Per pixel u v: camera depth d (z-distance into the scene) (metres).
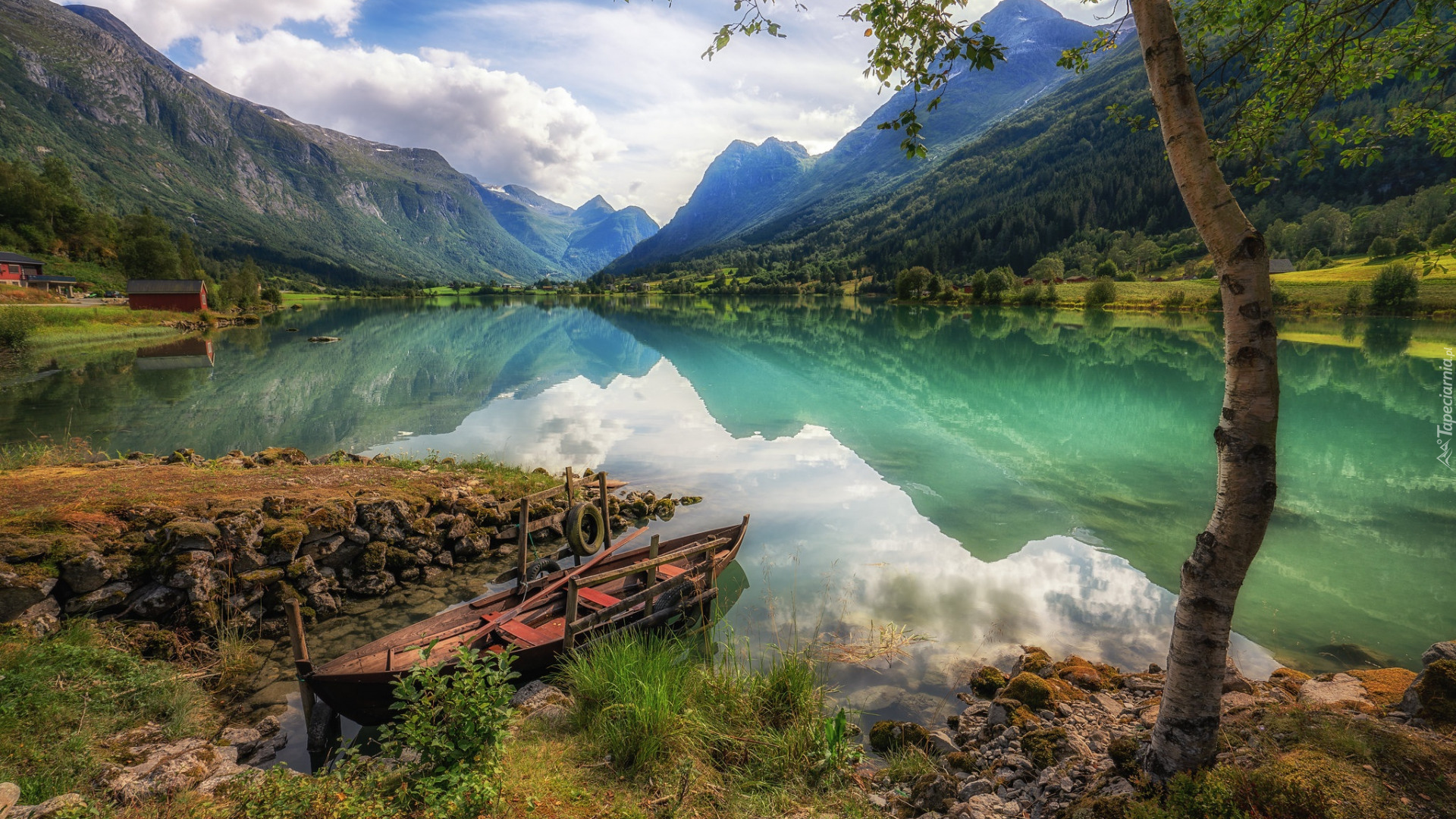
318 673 7.60
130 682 7.78
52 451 17.52
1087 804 4.97
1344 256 119.69
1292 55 5.70
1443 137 5.38
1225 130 6.28
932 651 9.37
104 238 126.88
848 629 10.08
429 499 13.31
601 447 21.77
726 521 15.13
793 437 23.30
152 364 41.69
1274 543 13.34
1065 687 7.77
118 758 6.54
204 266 185.00
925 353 48.56
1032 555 13.02
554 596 10.22
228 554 10.24
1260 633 9.85
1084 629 10.02
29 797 5.52
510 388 33.78
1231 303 4.22
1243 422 4.22
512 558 13.32
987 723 7.22
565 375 38.44
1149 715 6.70
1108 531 14.34
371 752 7.52
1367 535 13.74
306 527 11.16
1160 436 23.33
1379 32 5.46
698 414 27.23
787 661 7.61
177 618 9.46
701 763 6.09
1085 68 5.48
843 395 31.55
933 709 8.02
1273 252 130.50
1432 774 4.44
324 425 25.00
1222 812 4.26
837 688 8.47
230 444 21.70
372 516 12.13
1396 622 10.15
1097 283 101.38
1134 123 4.82
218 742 7.29
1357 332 55.00
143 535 9.84
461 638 8.76
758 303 141.88
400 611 11.16
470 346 54.81
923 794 5.75
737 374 38.88
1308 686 6.73
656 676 7.06
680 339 61.25
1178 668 4.71
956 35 4.87
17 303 63.50
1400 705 5.63
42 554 8.82
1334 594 11.09
